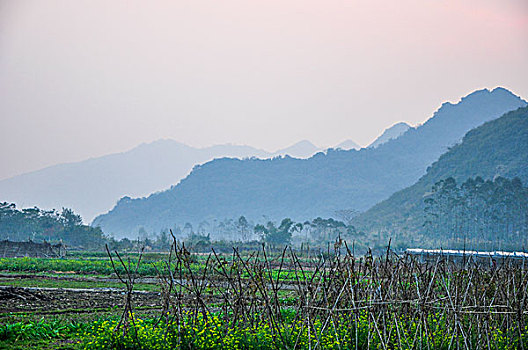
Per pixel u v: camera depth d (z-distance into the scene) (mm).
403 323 20469
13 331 20922
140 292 41219
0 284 46094
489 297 21969
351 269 19875
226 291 22672
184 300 21609
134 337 18625
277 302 19656
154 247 174250
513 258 25531
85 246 184750
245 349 18641
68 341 20719
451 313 20266
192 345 18297
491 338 19875
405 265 22250
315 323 19750
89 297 36844
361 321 19891
